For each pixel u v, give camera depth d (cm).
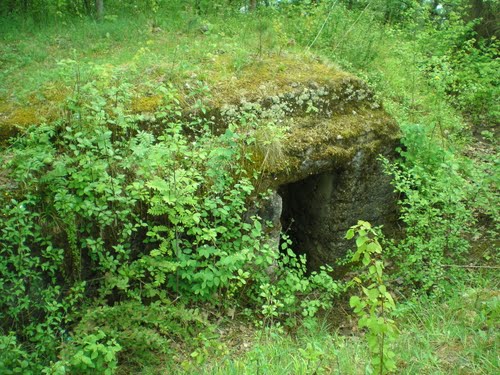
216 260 463
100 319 390
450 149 672
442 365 337
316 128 563
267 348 403
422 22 1005
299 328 482
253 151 515
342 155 560
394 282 553
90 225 417
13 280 376
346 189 584
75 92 479
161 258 433
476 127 807
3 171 419
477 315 403
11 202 395
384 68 855
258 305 500
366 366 328
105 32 827
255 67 602
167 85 540
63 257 406
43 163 403
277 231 540
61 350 367
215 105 534
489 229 586
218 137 505
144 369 393
